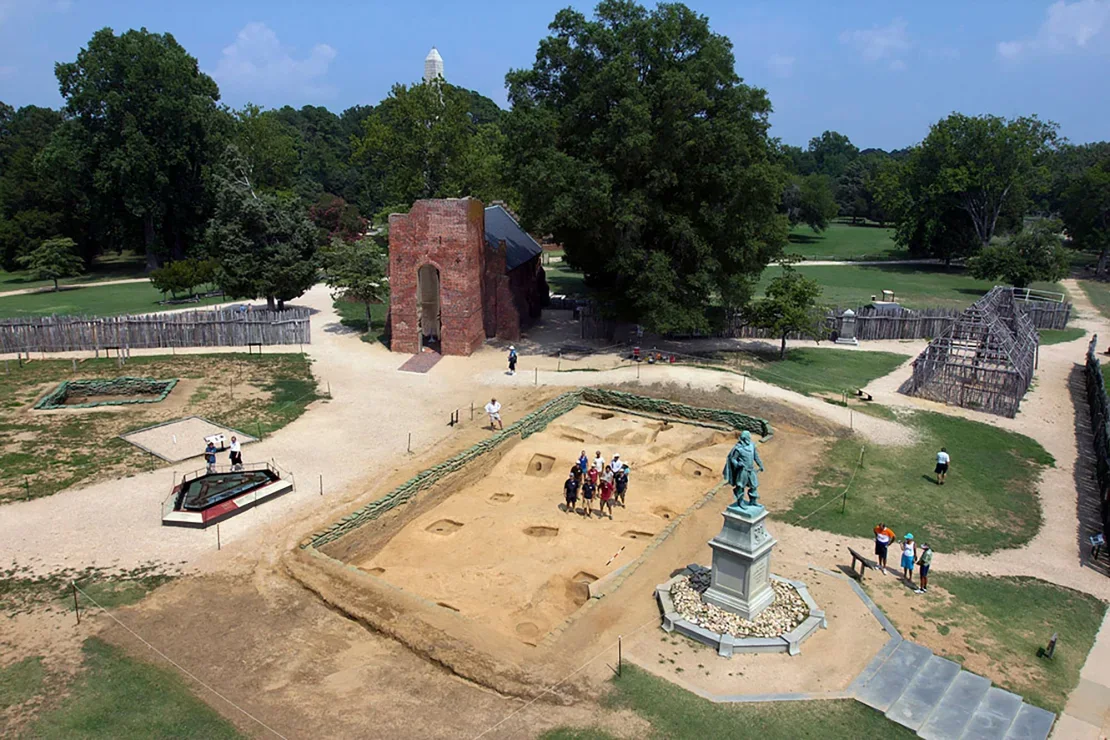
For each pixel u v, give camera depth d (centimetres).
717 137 5334
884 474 3759
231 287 6756
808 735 1902
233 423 4284
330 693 1995
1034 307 7706
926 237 11606
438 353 5897
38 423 4194
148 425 4209
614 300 6031
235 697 1975
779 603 2495
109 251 13250
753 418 4366
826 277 10719
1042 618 2555
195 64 10275
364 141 9838
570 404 4838
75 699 1956
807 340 6694
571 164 5328
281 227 6900
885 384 5356
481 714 1923
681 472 3947
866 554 2955
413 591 2739
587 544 3150
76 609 2380
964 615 2542
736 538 2383
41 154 9925
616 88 5372
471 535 3238
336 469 3647
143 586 2547
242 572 2653
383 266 6688
